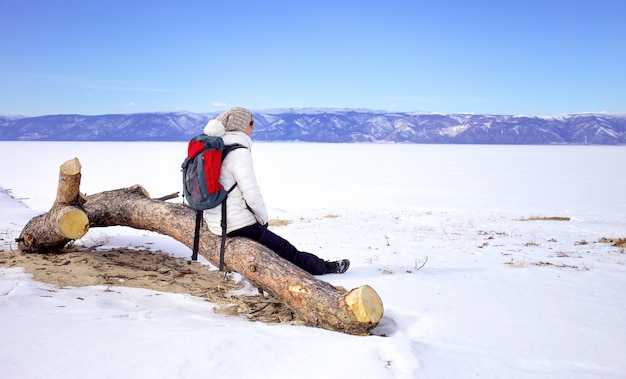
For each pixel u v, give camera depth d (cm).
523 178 5362
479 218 1376
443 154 16512
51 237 505
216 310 383
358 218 1289
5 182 4081
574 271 535
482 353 287
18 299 348
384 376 235
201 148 390
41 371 221
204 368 235
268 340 283
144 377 221
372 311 326
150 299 393
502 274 516
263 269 382
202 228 450
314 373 237
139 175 5616
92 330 280
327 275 500
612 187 4016
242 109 410
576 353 290
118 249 582
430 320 351
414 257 635
